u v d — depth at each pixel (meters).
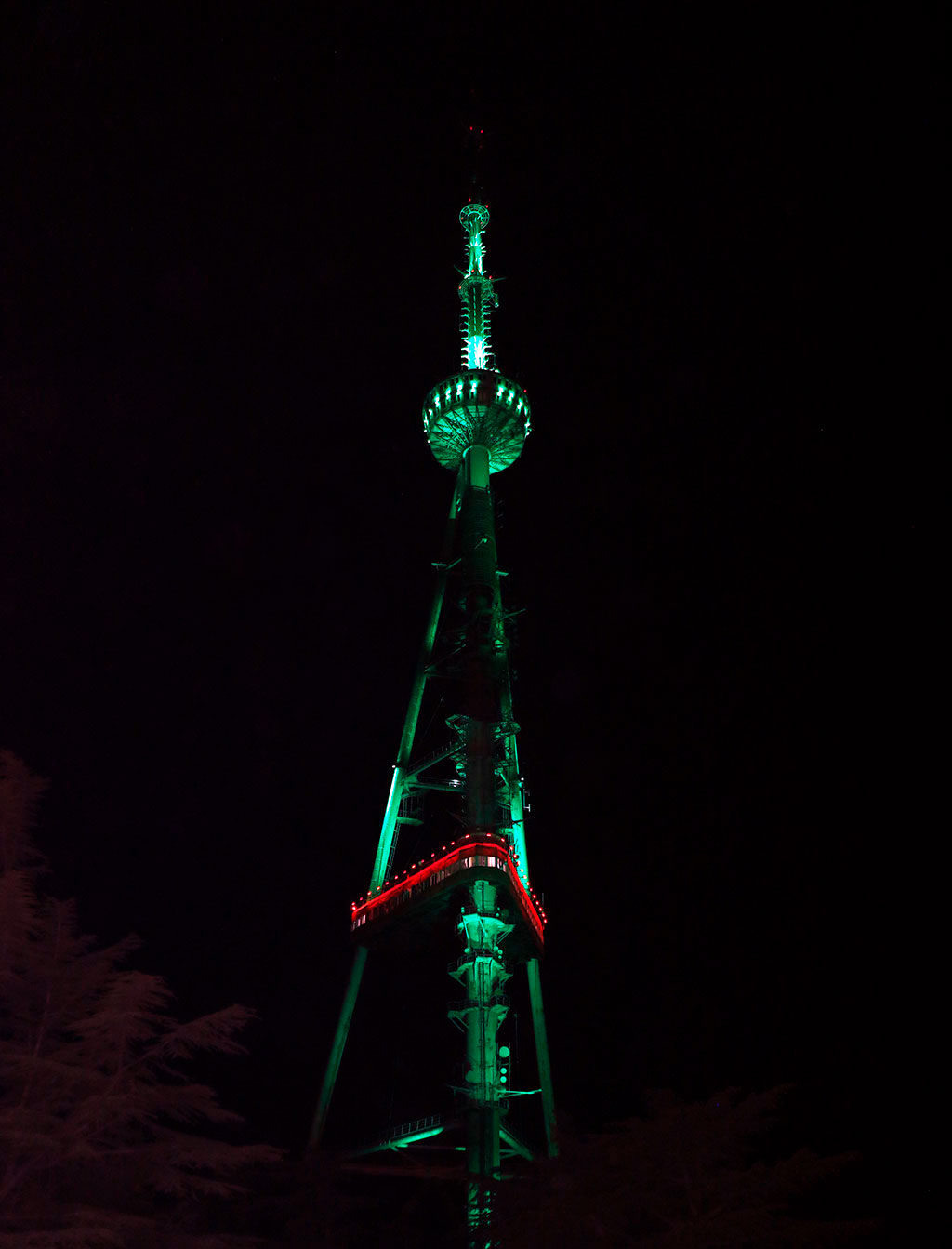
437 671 102.44
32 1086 25.62
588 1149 41.00
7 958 26.67
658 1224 37.09
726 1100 39.38
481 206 128.12
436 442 114.69
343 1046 89.75
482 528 104.56
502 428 112.00
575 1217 37.31
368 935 93.25
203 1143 26.88
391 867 96.44
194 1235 28.89
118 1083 25.78
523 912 89.00
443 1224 66.75
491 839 87.25
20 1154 24.14
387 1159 82.38
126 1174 25.89
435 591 106.62
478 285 123.19
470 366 118.19
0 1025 27.00
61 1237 22.53
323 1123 85.31
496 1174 52.72
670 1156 37.59
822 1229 34.22
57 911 27.73
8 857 27.42
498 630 99.12
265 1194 60.59
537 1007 91.56
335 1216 60.22
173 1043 26.59
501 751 96.75
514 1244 37.78
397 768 99.00
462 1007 83.50
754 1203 35.47
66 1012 27.48
